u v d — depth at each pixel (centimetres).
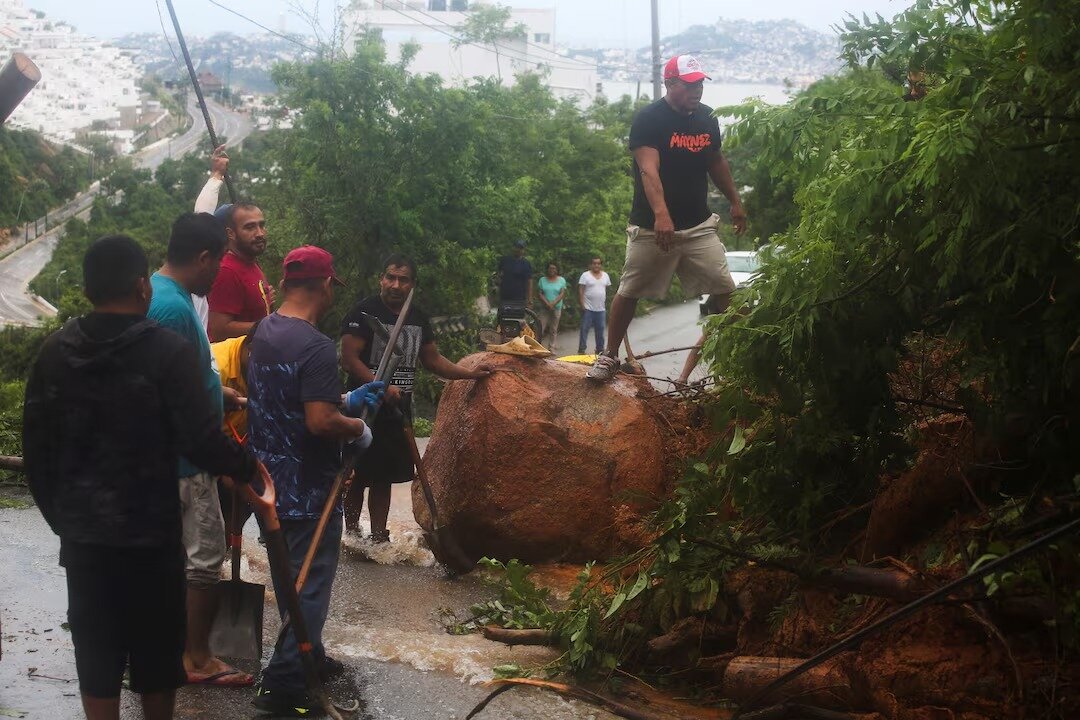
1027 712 355
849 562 427
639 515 584
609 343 655
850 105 427
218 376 420
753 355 433
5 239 11362
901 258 404
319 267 426
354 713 409
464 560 600
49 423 334
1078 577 364
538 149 2766
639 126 632
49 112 19825
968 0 395
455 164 1947
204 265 416
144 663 345
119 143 17862
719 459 479
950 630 387
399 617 536
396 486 875
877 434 452
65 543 333
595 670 456
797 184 465
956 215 380
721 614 454
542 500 612
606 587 536
